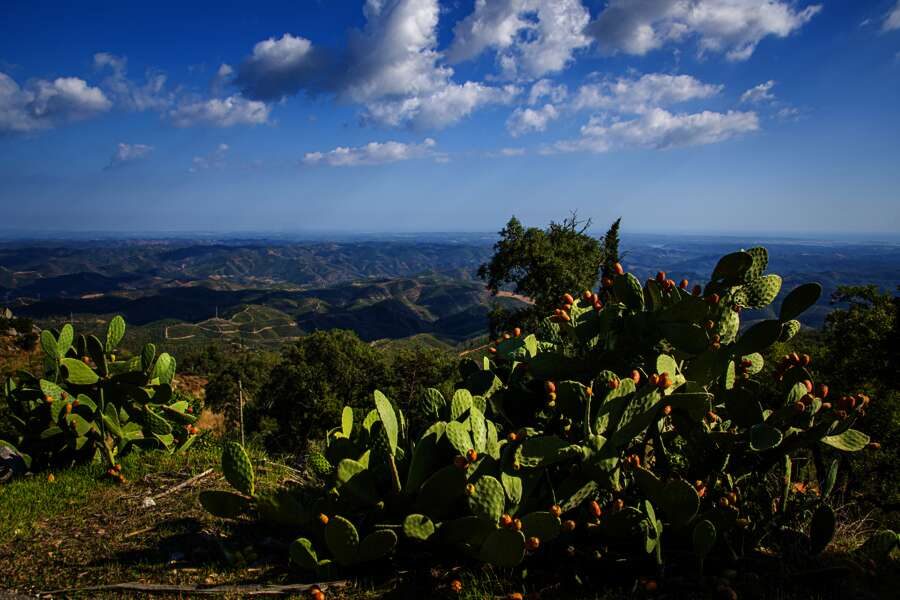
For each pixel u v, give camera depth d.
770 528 3.07
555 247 20.50
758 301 3.15
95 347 5.04
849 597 2.63
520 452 2.76
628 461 2.98
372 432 3.57
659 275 3.18
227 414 24.72
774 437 2.69
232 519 3.69
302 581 2.95
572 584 2.80
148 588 2.86
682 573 2.82
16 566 3.16
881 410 11.18
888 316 12.90
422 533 2.76
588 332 3.26
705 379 2.94
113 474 4.55
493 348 3.86
